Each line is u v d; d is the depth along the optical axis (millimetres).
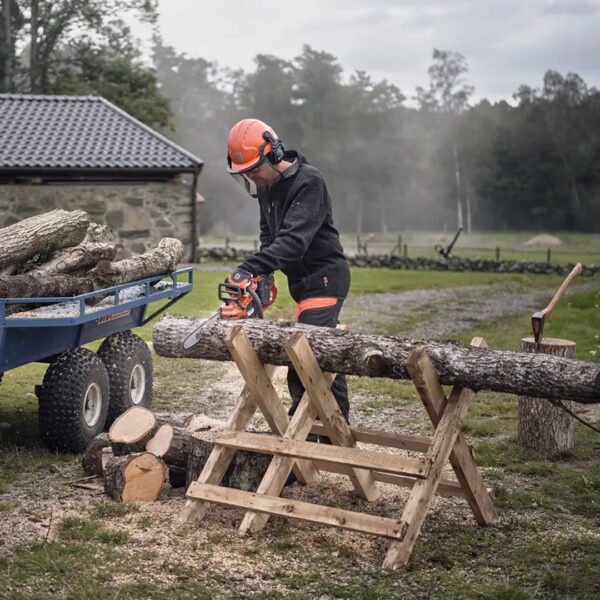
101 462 5211
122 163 21375
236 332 4387
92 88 38125
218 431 4598
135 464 4797
